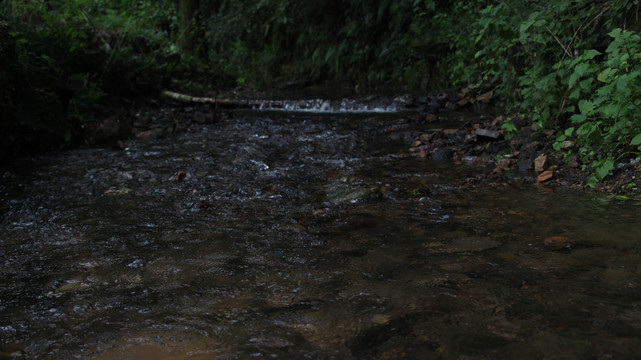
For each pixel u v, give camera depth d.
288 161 4.68
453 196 3.32
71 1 8.35
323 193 3.56
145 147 5.67
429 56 10.07
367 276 2.10
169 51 11.88
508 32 4.41
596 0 4.26
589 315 1.67
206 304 1.90
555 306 1.75
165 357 1.54
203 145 5.65
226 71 14.49
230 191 3.69
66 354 1.58
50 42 7.68
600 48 4.97
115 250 2.54
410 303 1.83
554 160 3.99
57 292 2.05
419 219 2.85
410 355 1.49
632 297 1.78
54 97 5.96
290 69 14.34
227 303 1.90
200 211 3.22
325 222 2.88
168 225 2.93
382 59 11.45
